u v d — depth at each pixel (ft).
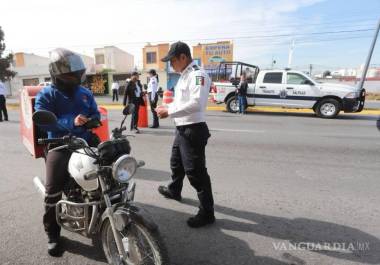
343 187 14.88
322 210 12.41
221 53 141.08
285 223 11.39
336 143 24.50
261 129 30.96
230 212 12.25
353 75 132.05
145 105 31.48
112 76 134.51
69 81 9.34
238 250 9.73
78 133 9.69
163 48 154.51
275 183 15.38
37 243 10.05
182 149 10.74
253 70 49.78
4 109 37.06
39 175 16.49
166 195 13.53
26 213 12.10
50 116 7.54
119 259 8.55
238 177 16.25
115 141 8.00
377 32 49.73
